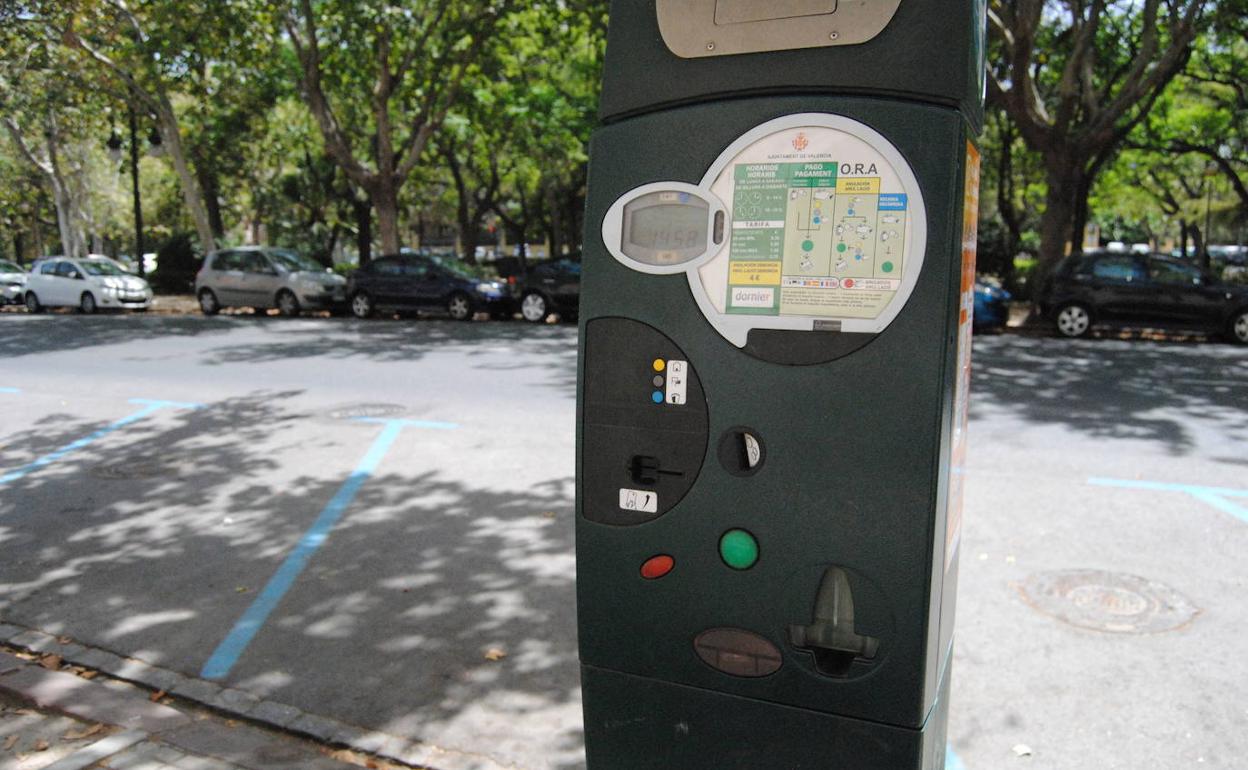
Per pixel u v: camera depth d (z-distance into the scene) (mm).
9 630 4488
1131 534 5555
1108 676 3928
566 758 3400
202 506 6410
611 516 2406
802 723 2283
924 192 2053
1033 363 12273
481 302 19953
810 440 2172
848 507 2156
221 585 5043
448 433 8438
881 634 2172
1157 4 15977
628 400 2348
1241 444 7648
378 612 4676
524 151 29047
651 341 2305
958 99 2051
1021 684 3879
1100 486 6496
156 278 31375
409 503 6406
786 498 2209
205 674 4047
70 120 27438
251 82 22891
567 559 5355
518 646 4297
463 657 4195
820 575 2207
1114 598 4676
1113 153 23172
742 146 2182
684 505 2316
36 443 8297
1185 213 36094
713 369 2244
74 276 23484
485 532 5816
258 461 7555
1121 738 3480
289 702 3799
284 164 35188
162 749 3348
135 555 5500
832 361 2137
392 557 5418
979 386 10461
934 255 2051
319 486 6840
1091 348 14055
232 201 36125
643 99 2299
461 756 3406
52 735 3434
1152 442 7750
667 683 2414
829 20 2113
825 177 2125
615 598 2436
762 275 2184
